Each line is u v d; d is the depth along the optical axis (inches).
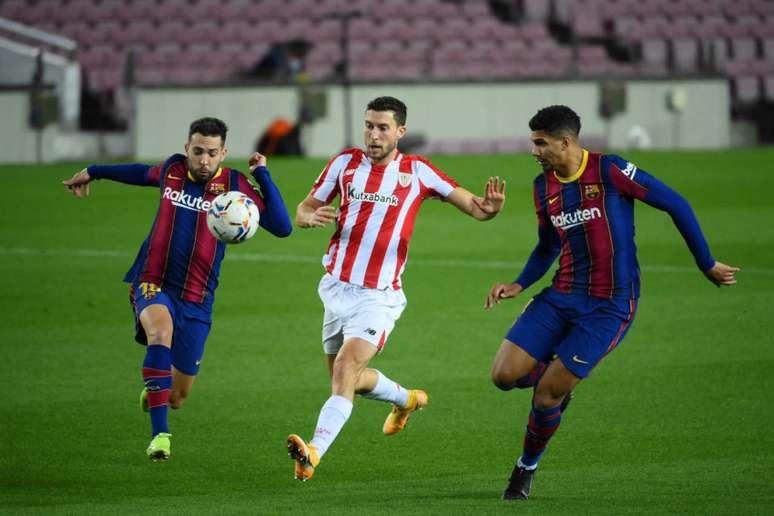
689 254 1887.3
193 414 1065.5
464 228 2158.0
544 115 810.8
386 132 872.3
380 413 1074.1
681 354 1263.5
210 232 904.9
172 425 1031.6
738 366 1208.2
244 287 1668.3
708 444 951.0
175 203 914.7
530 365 826.2
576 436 984.9
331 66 3806.6
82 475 888.9
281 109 3454.7
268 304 1557.6
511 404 1093.1
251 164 930.7
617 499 789.9
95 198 2527.1
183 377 938.7
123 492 842.2
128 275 934.4
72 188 959.0
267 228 925.8
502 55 3860.7
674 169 2913.4
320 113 3422.7
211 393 1135.6
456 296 1601.9
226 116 3454.7
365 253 881.5
